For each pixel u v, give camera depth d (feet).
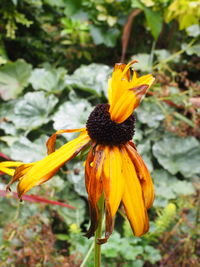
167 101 1.20
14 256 0.80
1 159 1.11
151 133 1.19
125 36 1.30
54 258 0.82
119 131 0.45
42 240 0.85
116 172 0.43
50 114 1.18
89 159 0.45
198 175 1.19
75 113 1.12
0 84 1.22
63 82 1.21
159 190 1.05
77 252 0.84
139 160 0.46
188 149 1.16
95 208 0.42
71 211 1.01
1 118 1.19
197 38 1.36
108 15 1.36
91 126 0.46
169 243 0.93
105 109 0.46
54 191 0.99
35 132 1.15
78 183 1.03
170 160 1.15
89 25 1.38
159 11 1.36
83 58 1.44
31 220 0.87
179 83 1.41
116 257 0.84
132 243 0.86
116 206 0.41
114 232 0.87
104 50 1.45
